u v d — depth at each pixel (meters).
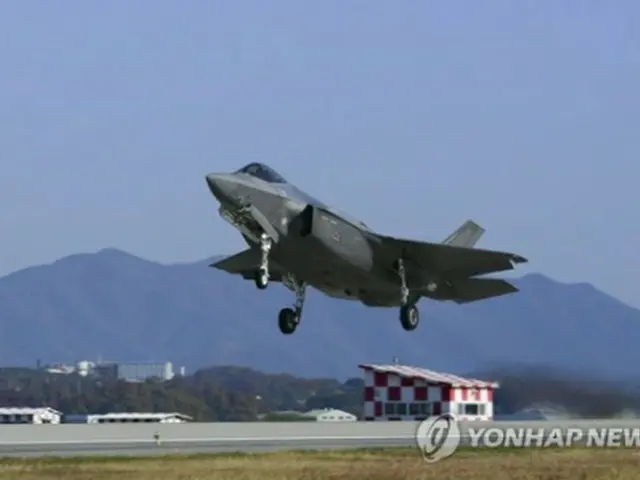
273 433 138.25
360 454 105.44
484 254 110.62
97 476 81.50
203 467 89.19
